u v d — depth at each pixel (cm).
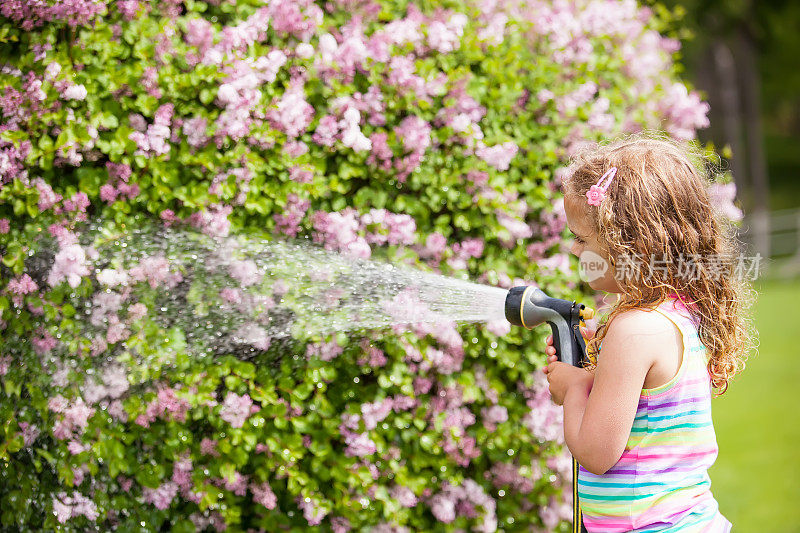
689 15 1133
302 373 235
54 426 226
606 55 299
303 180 235
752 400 568
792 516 379
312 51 238
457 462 254
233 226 233
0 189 224
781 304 924
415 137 244
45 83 220
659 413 165
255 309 231
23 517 239
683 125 314
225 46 232
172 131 232
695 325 174
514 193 260
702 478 171
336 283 236
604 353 166
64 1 220
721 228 185
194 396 224
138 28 232
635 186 173
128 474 234
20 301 227
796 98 2300
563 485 273
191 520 239
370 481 237
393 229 242
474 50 263
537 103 275
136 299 228
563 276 266
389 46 249
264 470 234
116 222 229
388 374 243
